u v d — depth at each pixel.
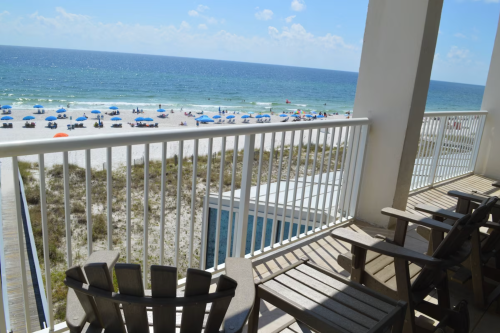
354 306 1.61
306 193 5.69
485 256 2.47
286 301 1.59
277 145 17.66
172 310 1.08
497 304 2.41
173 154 16.77
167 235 9.36
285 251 3.15
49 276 1.75
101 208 10.46
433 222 2.16
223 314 1.13
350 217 4.04
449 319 2.06
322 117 53.34
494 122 6.52
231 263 1.49
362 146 3.86
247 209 2.66
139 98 55.22
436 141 5.57
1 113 36.53
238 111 54.38
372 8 3.72
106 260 1.42
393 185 3.78
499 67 6.36
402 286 1.86
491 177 6.64
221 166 2.39
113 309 1.09
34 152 1.51
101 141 1.72
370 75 3.80
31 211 9.60
